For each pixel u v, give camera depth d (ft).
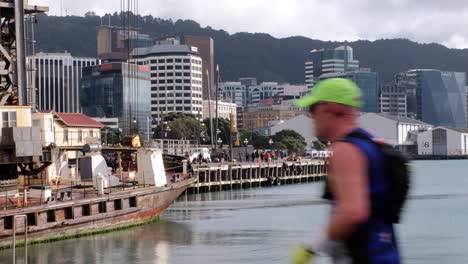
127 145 243.81
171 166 285.23
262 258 140.26
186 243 158.40
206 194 362.74
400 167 25.93
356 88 28.04
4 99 164.04
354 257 26.04
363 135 26.21
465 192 364.79
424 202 293.43
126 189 177.27
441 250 155.33
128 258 137.80
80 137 340.59
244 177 428.97
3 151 156.46
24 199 145.38
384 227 25.86
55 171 196.54
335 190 25.68
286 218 220.43
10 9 166.91
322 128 27.04
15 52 167.22
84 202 157.58
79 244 150.00
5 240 138.10
